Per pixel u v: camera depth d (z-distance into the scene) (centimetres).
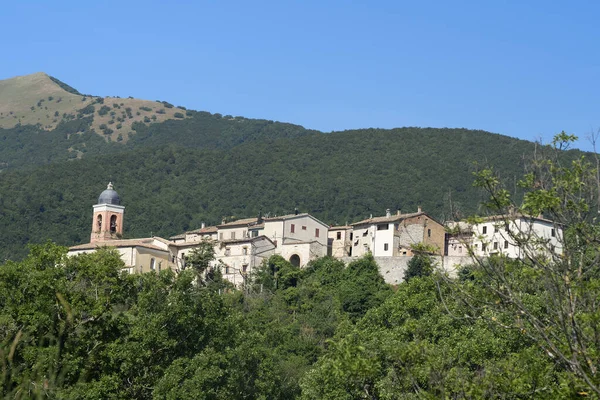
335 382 6519
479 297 3862
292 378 8444
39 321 5875
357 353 4078
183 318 6838
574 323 3450
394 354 4253
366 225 14188
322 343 10688
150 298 6888
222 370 6675
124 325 6706
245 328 7744
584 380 3338
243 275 13538
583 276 3559
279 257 13875
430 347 4497
